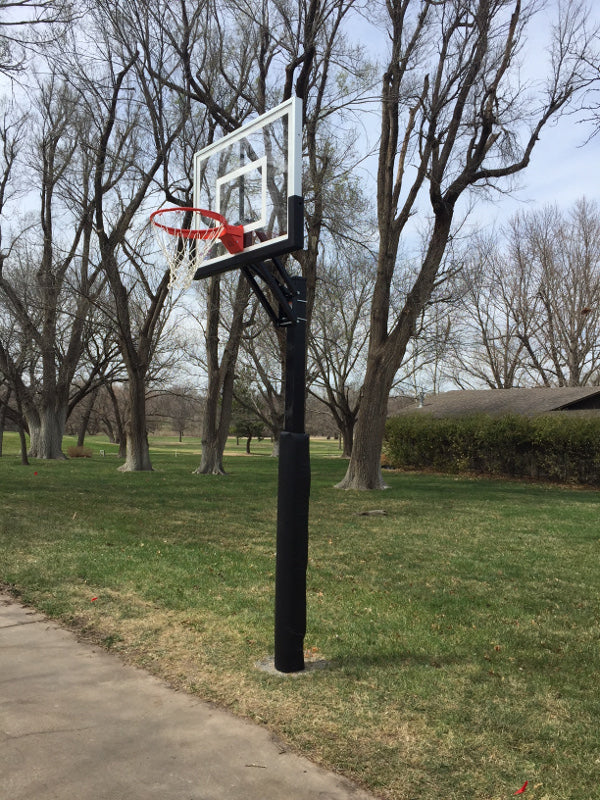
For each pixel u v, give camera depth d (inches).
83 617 208.8
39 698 149.7
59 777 116.3
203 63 754.2
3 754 124.0
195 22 698.2
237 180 197.2
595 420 812.0
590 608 239.5
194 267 214.5
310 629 203.2
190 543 341.4
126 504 498.3
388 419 1141.7
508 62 645.9
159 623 202.8
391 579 277.3
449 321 1309.1
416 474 1002.7
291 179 164.9
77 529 367.6
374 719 140.2
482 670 172.6
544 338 1638.8
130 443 887.1
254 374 1411.2
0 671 165.5
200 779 116.7
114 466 967.0
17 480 674.2
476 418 983.0
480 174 673.6
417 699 151.3
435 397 1418.6
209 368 900.6
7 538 331.6
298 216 164.1
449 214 673.0
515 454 907.4
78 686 157.0
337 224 708.0
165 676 163.8
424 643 192.9
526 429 879.7
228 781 116.3
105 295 1064.2
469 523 446.6
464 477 926.4
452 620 220.1
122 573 263.4
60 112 899.4
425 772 119.9
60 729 134.7
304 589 168.6
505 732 136.1
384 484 703.1
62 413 1173.7
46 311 1064.8
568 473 831.7
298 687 156.6
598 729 138.9
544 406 1059.9
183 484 685.3
